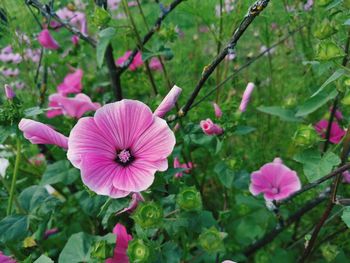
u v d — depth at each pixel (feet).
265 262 1.10
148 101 1.29
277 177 1.05
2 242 0.90
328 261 1.06
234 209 1.17
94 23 0.99
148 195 0.85
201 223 0.86
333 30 0.78
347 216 0.75
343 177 1.00
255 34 1.43
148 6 1.64
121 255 0.85
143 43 1.10
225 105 1.07
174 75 1.38
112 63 1.17
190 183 1.15
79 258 0.83
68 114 1.08
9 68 1.55
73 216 1.19
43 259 0.75
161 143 0.70
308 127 0.83
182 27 1.64
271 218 1.15
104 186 0.68
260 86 1.55
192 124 1.04
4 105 0.81
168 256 0.80
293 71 1.48
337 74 0.76
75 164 0.68
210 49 1.67
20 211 0.96
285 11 1.25
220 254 1.02
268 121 1.42
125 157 0.71
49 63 1.43
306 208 1.05
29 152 1.38
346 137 0.84
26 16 1.31
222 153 1.30
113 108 0.71
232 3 1.19
